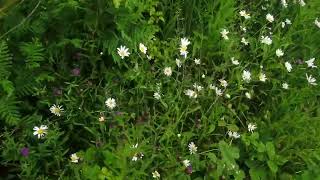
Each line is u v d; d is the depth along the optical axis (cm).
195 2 110
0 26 86
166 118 90
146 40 97
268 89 109
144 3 100
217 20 106
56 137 81
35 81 86
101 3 87
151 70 97
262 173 96
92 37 90
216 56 107
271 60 109
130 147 81
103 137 85
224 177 90
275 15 120
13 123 80
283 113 104
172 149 90
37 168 82
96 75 93
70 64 93
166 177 86
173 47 100
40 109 88
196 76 100
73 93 89
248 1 121
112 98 91
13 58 86
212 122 96
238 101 105
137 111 92
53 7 87
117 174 80
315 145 100
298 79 111
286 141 100
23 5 88
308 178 96
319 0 120
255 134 96
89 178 80
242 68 103
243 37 110
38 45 84
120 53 92
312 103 106
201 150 95
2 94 82
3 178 82
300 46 118
